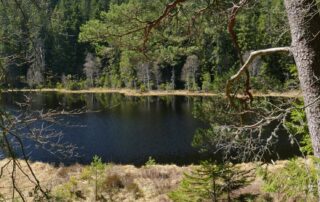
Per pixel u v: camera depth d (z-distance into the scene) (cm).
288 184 462
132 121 3791
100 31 562
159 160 2302
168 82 6962
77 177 1638
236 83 529
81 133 3181
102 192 1476
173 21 547
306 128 473
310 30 333
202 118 538
